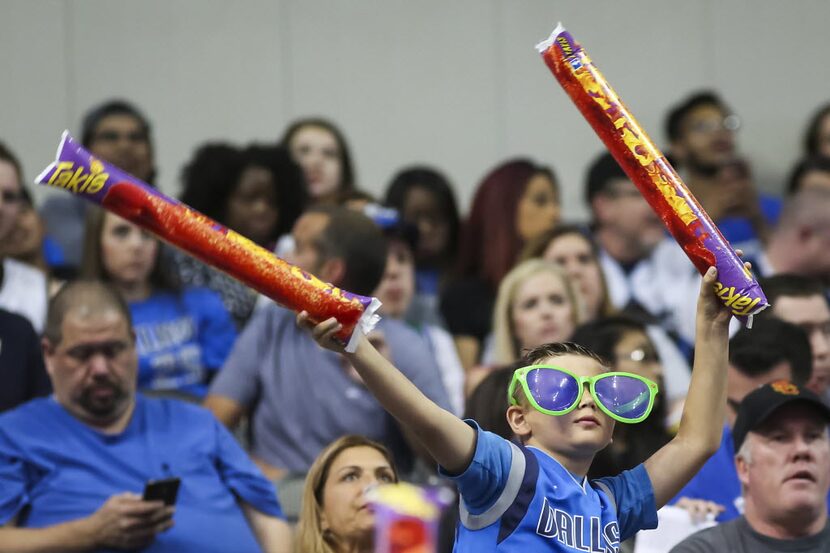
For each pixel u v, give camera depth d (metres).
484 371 15.62
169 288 16.28
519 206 18.88
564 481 8.53
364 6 25.17
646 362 13.93
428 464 14.32
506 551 8.29
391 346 14.79
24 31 23.86
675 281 19.64
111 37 24.17
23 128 23.62
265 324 15.07
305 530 12.01
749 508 11.41
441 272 19.98
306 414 14.59
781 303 14.23
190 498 12.73
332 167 20.72
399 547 7.52
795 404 11.23
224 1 24.67
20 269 16.81
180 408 13.34
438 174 20.23
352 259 14.67
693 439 8.98
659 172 8.32
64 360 12.70
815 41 25.70
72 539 11.93
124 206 7.47
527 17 25.50
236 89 24.56
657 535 12.09
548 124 25.25
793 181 20.12
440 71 25.25
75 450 12.66
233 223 18.66
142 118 20.08
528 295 16.28
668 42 25.66
